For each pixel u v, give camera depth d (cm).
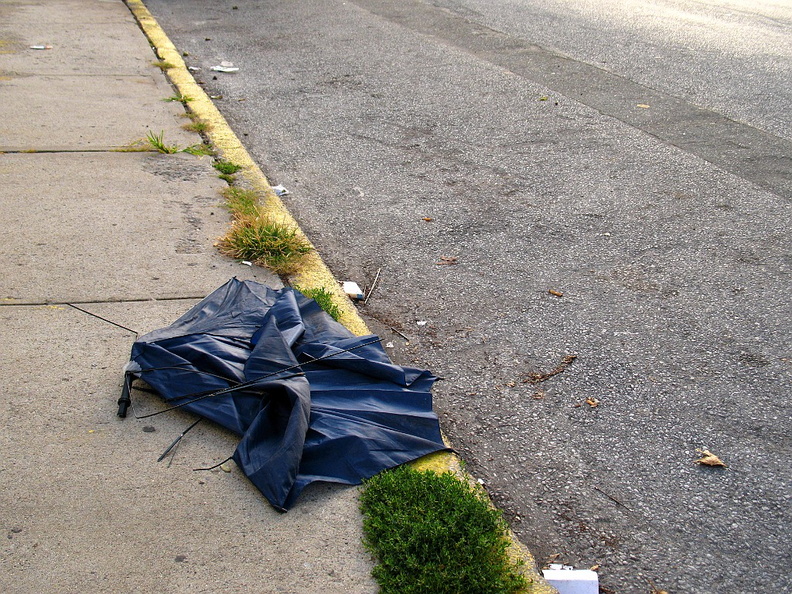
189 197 559
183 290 432
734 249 521
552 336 421
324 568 263
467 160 673
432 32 1152
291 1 1370
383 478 296
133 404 339
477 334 421
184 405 329
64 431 321
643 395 374
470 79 916
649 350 410
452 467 314
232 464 308
